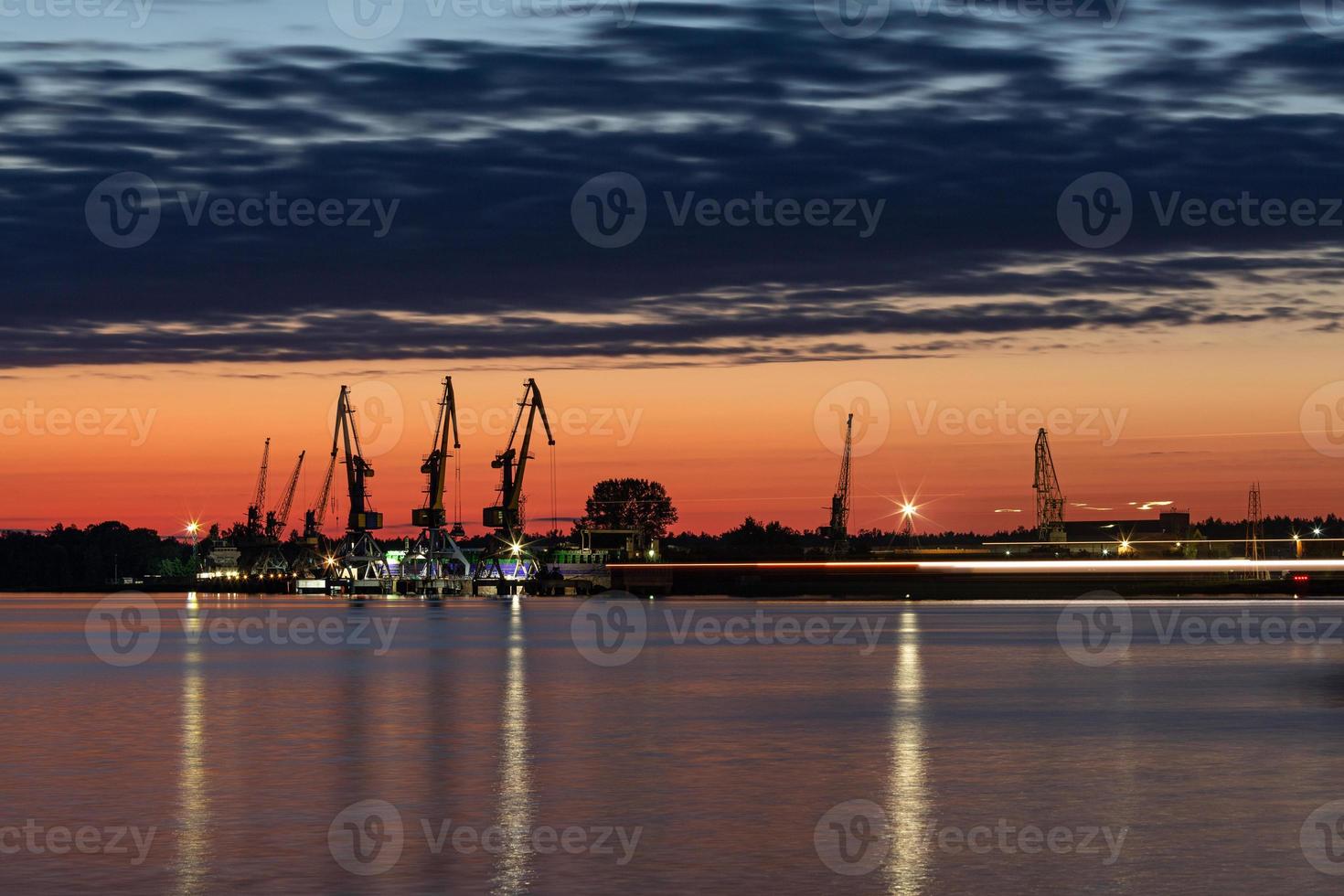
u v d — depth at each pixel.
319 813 35.62
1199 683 75.00
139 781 40.84
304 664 94.94
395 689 73.00
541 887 28.00
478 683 77.00
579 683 76.69
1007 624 160.75
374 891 27.61
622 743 49.38
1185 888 27.70
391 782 40.56
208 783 40.47
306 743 49.50
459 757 45.81
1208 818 34.66
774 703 64.31
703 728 54.09
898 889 27.72
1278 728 53.31
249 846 31.80
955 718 57.62
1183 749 47.41
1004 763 44.12
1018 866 29.58
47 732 53.31
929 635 133.88
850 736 51.34
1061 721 55.97
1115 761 44.59
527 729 53.97
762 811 35.81
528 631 147.12
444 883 28.27
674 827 33.72
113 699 67.50
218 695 70.12
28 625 169.00
